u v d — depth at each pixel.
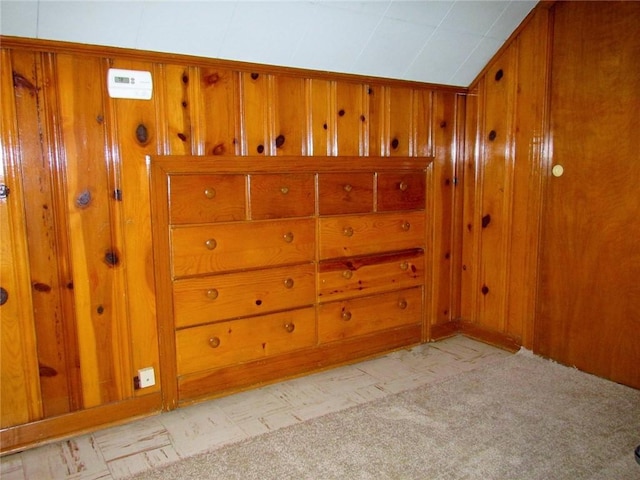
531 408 2.06
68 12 1.63
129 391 2.02
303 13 1.96
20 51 1.68
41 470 1.70
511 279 2.74
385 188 2.60
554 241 2.53
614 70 2.22
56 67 1.75
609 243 2.30
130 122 1.90
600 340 2.37
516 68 2.61
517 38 2.58
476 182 2.88
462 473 1.62
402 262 2.73
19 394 1.81
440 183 2.83
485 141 2.81
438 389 2.26
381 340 2.71
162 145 1.97
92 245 1.89
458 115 2.85
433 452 1.75
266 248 2.25
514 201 2.69
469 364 2.58
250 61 2.10
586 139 2.35
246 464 1.69
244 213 2.18
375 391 2.28
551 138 2.50
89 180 1.85
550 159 2.51
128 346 2.00
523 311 2.70
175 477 1.63
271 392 2.28
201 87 2.03
